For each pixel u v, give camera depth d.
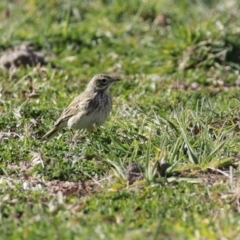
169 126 15.63
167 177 13.64
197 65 21.11
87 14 25.06
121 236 11.02
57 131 16.22
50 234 11.30
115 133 15.91
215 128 15.89
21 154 15.02
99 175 14.19
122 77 20.53
